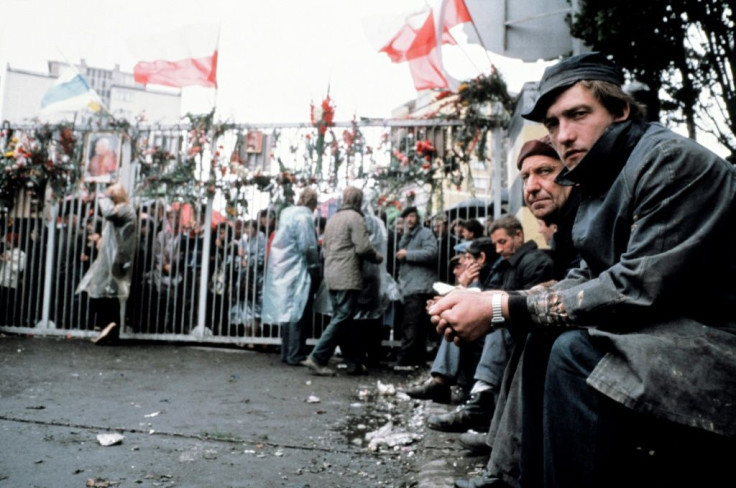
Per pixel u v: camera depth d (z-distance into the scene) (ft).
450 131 21.93
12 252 24.21
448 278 21.47
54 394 13.19
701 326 4.00
